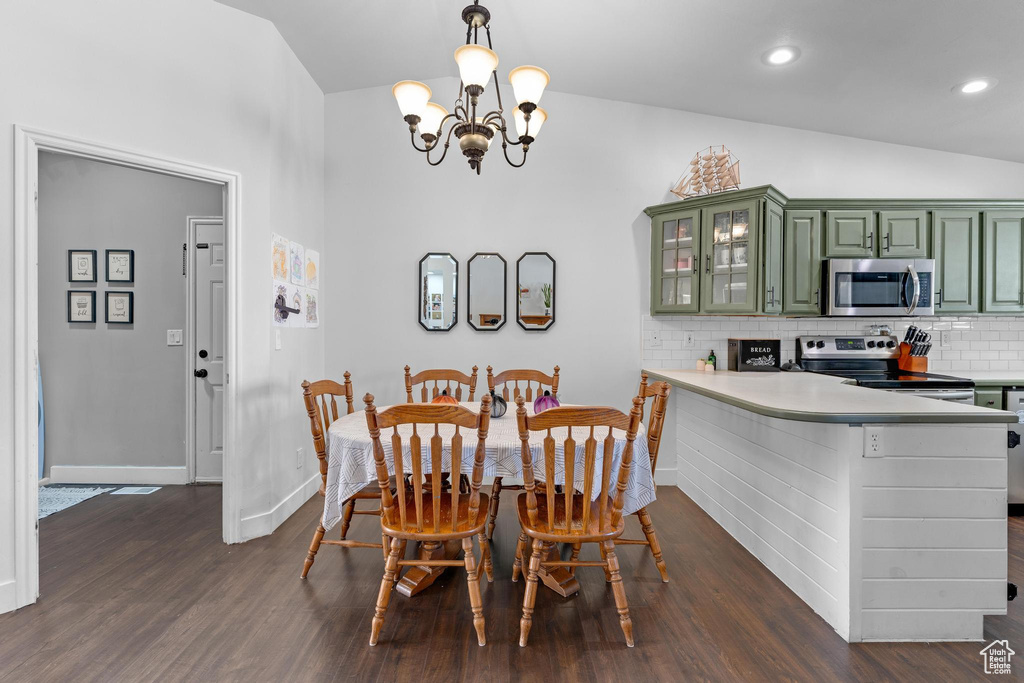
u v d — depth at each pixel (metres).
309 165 3.29
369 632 1.85
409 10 2.68
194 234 3.53
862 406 1.96
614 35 2.78
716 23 2.56
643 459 2.05
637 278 3.59
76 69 2.12
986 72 2.72
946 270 3.37
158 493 3.37
